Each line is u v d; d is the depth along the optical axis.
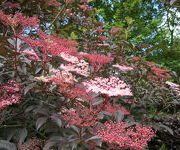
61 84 2.54
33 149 2.81
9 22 2.76
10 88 2.73
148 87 5.16
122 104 4.76
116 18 12.00
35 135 3.21
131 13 12.02
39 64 3.26
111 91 2.59
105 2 15.02
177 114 5.66
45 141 2.93
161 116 5.24
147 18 16.66
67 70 2.90
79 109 2.87
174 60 11.32
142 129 2.73
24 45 2.94
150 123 4.43
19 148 2.70
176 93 5.46
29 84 2.67
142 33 11.60
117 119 3.30
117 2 12.84
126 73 4.94
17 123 3.09
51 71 2.90
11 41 3.00
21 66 3.02
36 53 2.80
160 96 5.17
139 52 5.26
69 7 4.95
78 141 2.56
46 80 2.57
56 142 2.63
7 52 2.76
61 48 2.72
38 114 2.97
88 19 6.07
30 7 4.66
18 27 3.09
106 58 3.06
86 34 5.75
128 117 4.15
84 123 2.57
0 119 2.88
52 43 2.77
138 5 14.06
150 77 4.95
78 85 2.78
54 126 2.84
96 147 2.66
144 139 2.62
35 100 3.09
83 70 3.07
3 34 3.50
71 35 5.11
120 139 2.44
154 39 12.23
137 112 4.55
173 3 3.23
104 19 13.90
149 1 16.80
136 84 4.89
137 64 4.91
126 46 5.50
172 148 5.67
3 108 2.68
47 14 5.12
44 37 3.03
